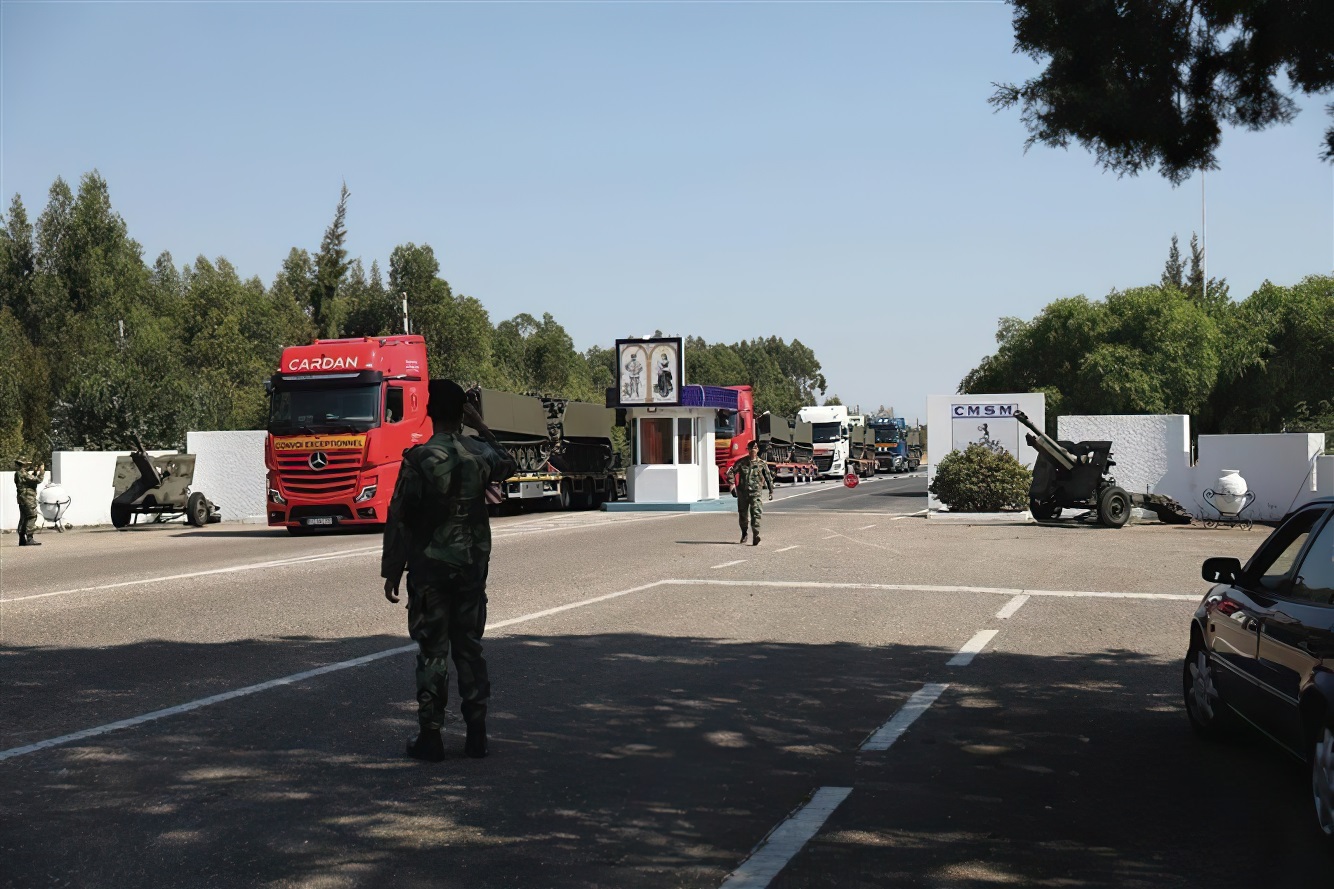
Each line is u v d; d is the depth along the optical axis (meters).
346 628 11.34
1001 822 5.38
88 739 6.92
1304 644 5.34
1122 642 10.56
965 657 9.77
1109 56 8.64
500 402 33.31
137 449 32.12
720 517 32.06
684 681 8.73
